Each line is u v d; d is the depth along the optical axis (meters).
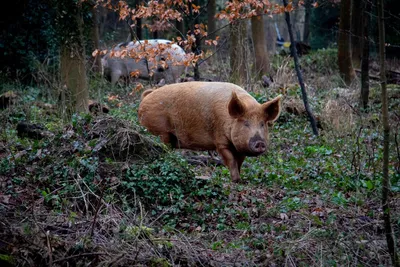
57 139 8.12
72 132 8.17
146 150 7.89
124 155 7.82
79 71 12.52
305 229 6.77
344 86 19.00
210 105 8.82
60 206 6.75
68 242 5.50
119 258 5.35
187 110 9.07
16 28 18.12
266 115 8.32
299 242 6.22
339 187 8.66
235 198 7.79
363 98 14.51
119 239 5.86
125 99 15.56
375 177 8.87
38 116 12.22
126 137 7.81
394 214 7.04
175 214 7.16
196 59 12.24
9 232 5.33
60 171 7.49
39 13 18.25
